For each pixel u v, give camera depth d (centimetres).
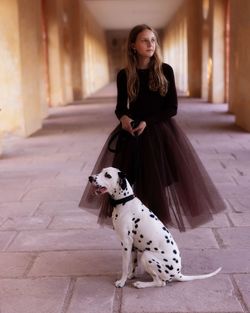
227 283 379
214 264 417
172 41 3872
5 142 1146
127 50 411
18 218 561
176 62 3556
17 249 463
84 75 2747
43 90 1684
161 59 411
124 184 365
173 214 426
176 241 472
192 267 412
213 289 369
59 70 2120
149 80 409
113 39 5250
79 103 2306
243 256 433
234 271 401
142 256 366
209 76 2080
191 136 1141
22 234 505
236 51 1444
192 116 1560
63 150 1007
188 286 374
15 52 1191
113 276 398
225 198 615
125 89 416
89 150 996
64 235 499
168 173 421
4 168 844
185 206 425
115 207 370
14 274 408
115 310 344
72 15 2552
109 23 4350
